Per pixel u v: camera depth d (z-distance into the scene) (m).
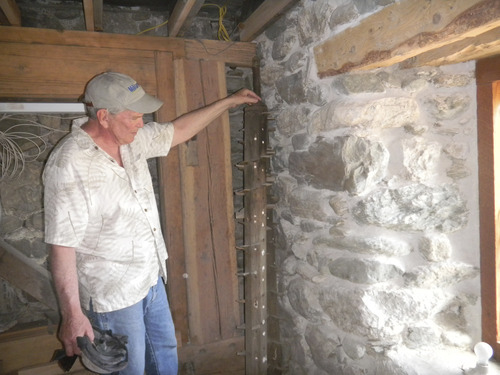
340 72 1.76
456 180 1.74
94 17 2.01
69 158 1.30
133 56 2.23
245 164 2.27
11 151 2.25
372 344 1.79
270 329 2.49
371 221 1.75
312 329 2.16
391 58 1.43
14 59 2.02
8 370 2.16
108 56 2.18
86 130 1.42
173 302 2.42
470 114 1.69
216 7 2.53
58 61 2.09
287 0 1.89
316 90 1.96
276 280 2.50
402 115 1.71
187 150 2.36
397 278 1.79
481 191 1.68
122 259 1.41
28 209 2.33
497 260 1.65
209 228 2.44
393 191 1.73
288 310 2.39
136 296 1.44
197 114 1.83
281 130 2.36
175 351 1.72
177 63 2.31
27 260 2.23
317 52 1.91
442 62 1.65
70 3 2.37
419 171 1.71
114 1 2.41
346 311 1.87
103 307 1.40
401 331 1.78
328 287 2.00
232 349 2.51
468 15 1.09
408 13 1.32
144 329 1.53
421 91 1.74
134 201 1.44
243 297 2.75
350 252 1.88
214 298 2.48
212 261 2.46
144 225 1.47
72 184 1.28
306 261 2.18
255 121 2.26
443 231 1.74
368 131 1.74
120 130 1.37
